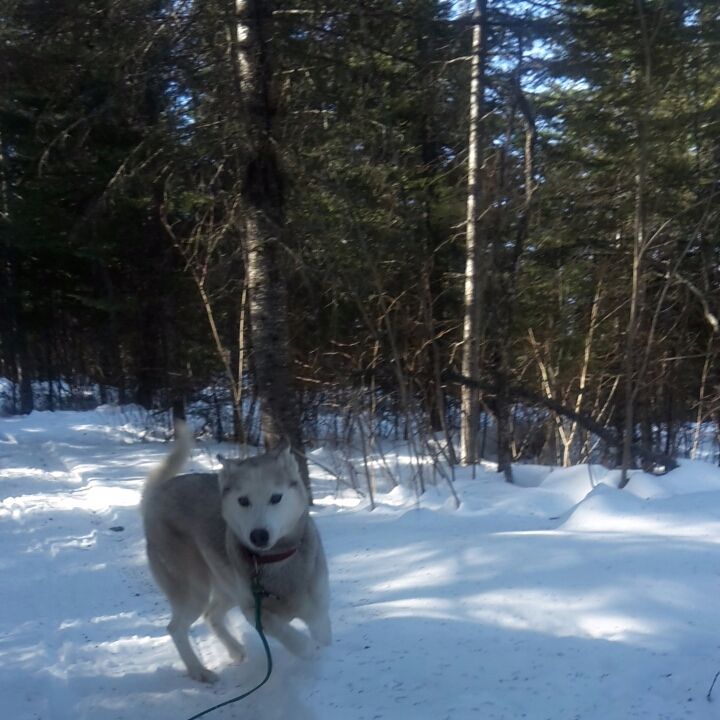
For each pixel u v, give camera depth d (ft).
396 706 13.34
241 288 37.88
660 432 39.40
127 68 31.40
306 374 36.11
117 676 16.40
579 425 35.37
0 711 14.84
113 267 62.44
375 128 35.88
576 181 40.83
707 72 35.81
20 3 33.27
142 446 50.78
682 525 20.25
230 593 16.02
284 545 15.08
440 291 44.16
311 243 33.58
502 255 36.63
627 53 34.37
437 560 19.90
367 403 33.30
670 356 37.24
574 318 39.14
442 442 38.55
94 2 31.32
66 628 19.30
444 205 43.70
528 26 32.89
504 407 33.73
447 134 41.86
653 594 16.05
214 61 30.60
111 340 71.00
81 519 31.14
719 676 13.05
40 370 85.40
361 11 30.50
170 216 51.75
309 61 30.76
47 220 59.41
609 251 39.60
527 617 16.01
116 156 50.11
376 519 26.55
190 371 51.83
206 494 16.83
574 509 23.32
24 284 72.84
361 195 37.96
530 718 12.59
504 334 34.76
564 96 40.91
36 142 52.80
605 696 13.04
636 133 35.88
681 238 37.73
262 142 30.17
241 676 16.01
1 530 29.66
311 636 15.97
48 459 47.52
